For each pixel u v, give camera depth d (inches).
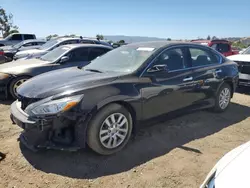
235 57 289.4
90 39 478.6
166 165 126.5
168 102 160.7
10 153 134.9
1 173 117.3
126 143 142.8
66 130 126.2
